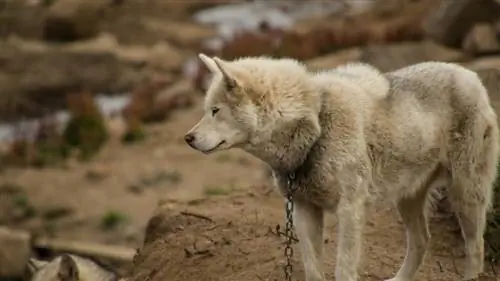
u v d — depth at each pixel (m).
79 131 51.06
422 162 14.20
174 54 71.94
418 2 65.31
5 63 69.88
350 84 13.60
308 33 60.03
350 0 85.00
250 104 12.74
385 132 13.58
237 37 65.50
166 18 86.44
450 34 40.91
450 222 18.23
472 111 14.48
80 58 69.31
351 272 13.32
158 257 18.70
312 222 13.84
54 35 79.38
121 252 29.73
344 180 13.14
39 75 68.38
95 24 80.56
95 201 39.97
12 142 54.09
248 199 21.34
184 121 53.38
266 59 13.66
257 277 16.64
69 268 16.03
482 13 40.09
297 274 16.48
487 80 23.28
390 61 38.78
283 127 12.94
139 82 66.75
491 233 16.89
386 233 18.30
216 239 18.58
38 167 47.19
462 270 16.69
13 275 28.59
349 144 13.12
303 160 13.20
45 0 84.88
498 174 17.22
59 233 36.31
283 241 18.05
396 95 13.99
